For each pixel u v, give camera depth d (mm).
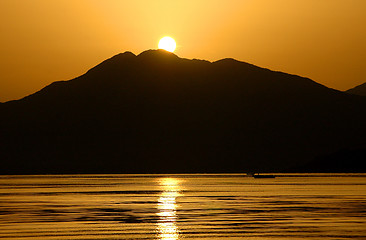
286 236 125375
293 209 183375
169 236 128000
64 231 135875
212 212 176625
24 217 165250
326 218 157500
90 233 133125
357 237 123438
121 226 145000
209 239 122938
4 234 131125
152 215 170000
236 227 140375
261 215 166000
